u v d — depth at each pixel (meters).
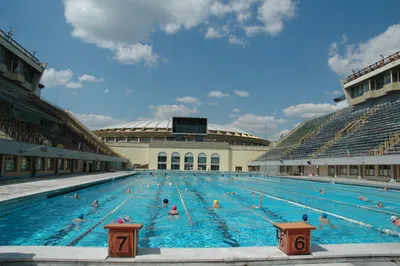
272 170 47.12
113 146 57.09
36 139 24.17
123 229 5.16
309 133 48.47
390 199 16.50
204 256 5.22
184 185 25.00
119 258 5.09
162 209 12.54
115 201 14.70
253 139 71.44
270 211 12.42
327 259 5.35
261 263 5.18
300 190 21.42
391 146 24.75
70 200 14.66
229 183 28.06
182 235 8.34
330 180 27.03
